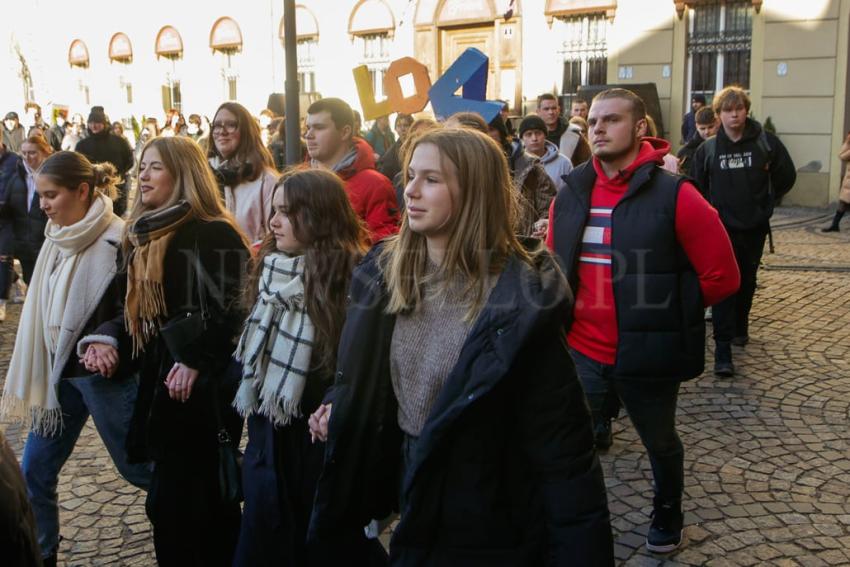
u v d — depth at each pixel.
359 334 1.99
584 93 14.47
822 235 11.42
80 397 3.20
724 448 4.34
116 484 4.12
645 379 3.07
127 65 23.88
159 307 2.81
